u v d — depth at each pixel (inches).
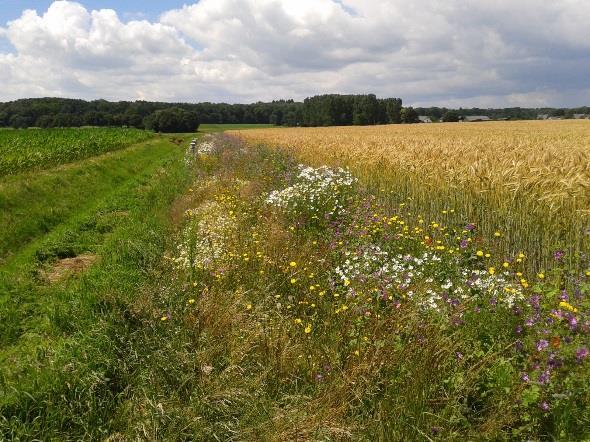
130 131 2037.4
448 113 4439.0
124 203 549.6
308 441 144.8
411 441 143.3
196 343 199.3
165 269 290.8
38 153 826.2
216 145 1331.2
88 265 335.9
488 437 139.4
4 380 178.4
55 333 225.1
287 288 244.2
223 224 354.9
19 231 406.0
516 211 332.5
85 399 169.8
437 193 420.2
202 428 153.6
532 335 167.0
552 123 2496.3
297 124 4608.8
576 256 259.0
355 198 435.5
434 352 164.6
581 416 136.7
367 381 162.2
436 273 234.7
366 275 232.5
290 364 181.0
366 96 4303.6
